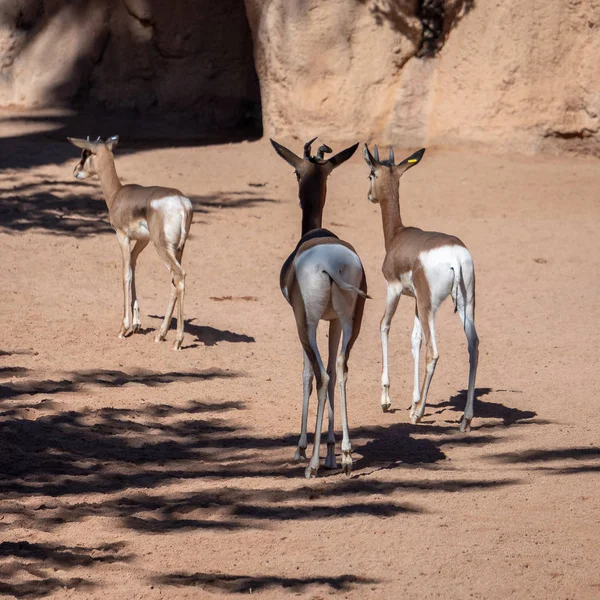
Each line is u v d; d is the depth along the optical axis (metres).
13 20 55.31
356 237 33.50
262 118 49.91
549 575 10.32
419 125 44.62
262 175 41.22
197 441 15.43
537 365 20.61
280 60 45.12
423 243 16.41
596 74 41.59
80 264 28.39
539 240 32.75
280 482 13.40
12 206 34.56
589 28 41.38
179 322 21.00
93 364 19.55
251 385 18.77
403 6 44.12
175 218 20.72
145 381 18.72
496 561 10.70
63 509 12.28
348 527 11.72
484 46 42.81
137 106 53.50
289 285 13.78
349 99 44.78
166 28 53.09
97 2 54.25
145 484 13.34
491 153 43.25
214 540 11.38
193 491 13.03
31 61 54.84
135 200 21.23
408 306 26.33
